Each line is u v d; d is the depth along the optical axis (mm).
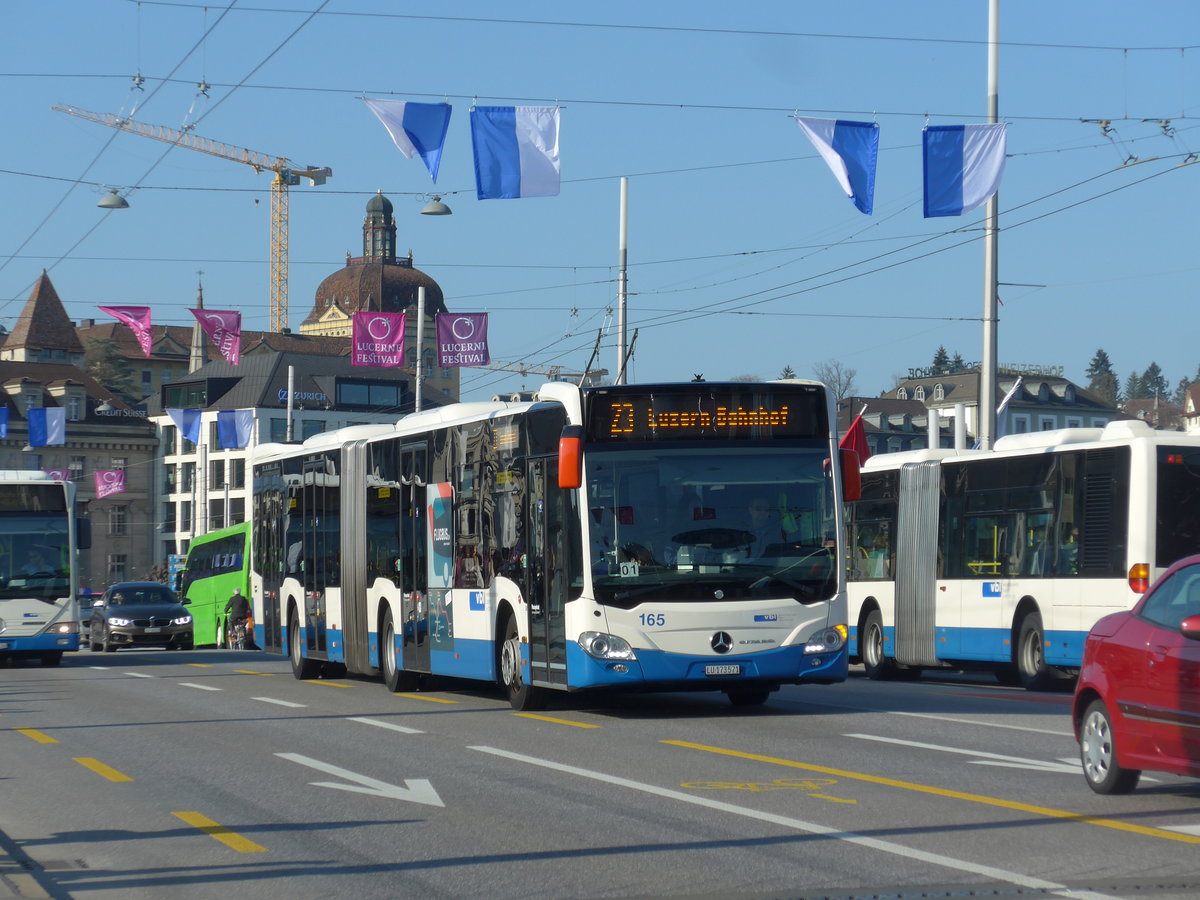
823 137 28875
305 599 35469
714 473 22797
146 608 60781
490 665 25750
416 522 29031
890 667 37438
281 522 37938
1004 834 12766
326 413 159000
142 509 160500
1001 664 33344
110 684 34438
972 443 160875
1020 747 18828
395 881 11484
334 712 25469
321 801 15477
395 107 28109
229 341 55375
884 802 14500
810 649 22578
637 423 22750
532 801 15031
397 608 29859
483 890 11078
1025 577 31344
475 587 26312
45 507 42969
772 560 22688
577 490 22578
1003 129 29953
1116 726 14547
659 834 13039
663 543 22516
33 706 28312
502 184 28547
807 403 23172
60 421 79562
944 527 34875
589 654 22297
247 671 39844
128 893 11344
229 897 11125
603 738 20469
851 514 39562
